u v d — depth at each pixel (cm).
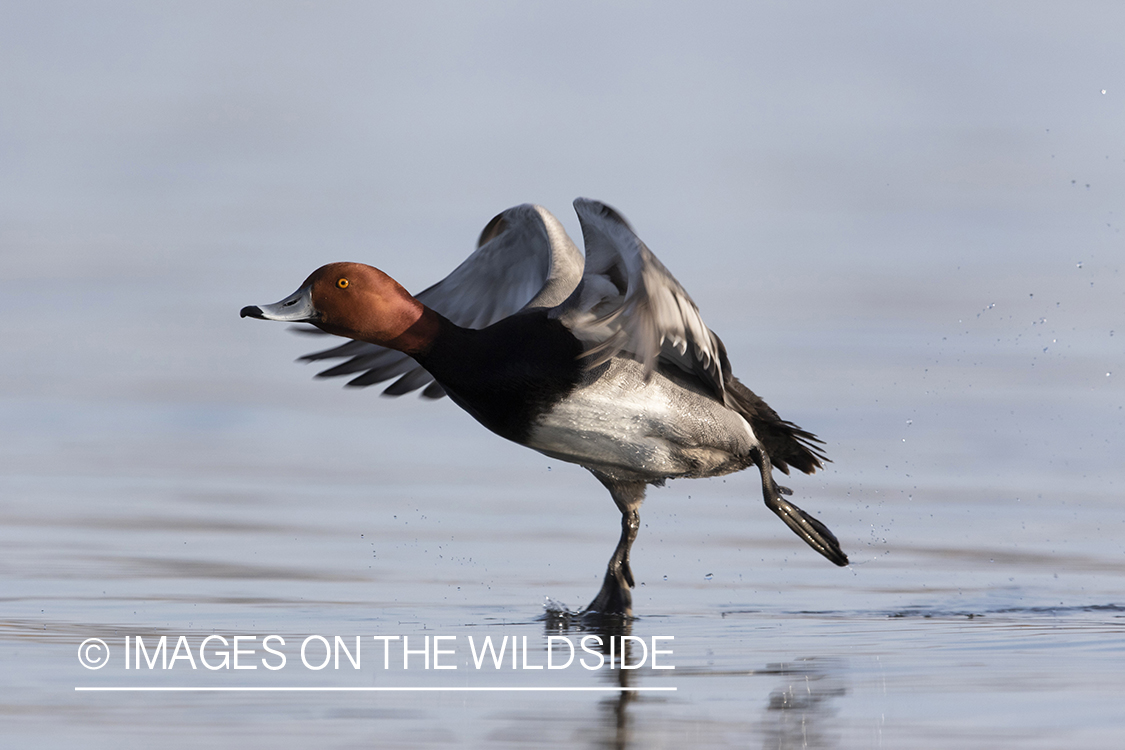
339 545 1242
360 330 1066
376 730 712
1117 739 690
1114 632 971
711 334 994
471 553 1231
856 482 1479
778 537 1306
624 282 1023
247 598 1063
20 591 1055
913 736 699
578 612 1050
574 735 707
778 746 688
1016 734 700
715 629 994
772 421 1148
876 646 926
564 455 1100
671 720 735
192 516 1325
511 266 1214
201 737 696
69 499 1373
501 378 1059
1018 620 1019
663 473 1114
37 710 743
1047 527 1317
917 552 1246
